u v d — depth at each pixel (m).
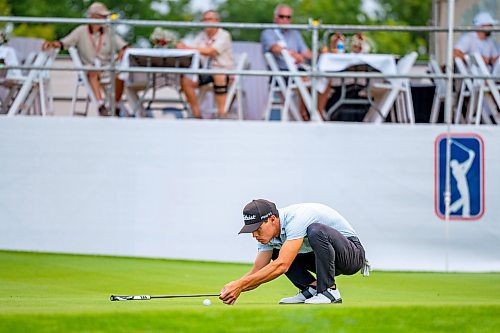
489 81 33.94
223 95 35.47
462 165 33.38
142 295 23.67
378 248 33.25
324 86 34.12
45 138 33.69
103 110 35.56
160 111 44.44
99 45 36.69
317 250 20.36
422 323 17.92
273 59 35.91
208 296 23.08
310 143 33.34
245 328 17.12
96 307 19.41
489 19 36.75
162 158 33.47
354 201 33.31
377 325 17.67
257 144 33.38
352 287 27.14
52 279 27.47
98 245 33.53
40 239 33.69
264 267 20.12
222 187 33.38
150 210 33.47
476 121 33.84
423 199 33.34
